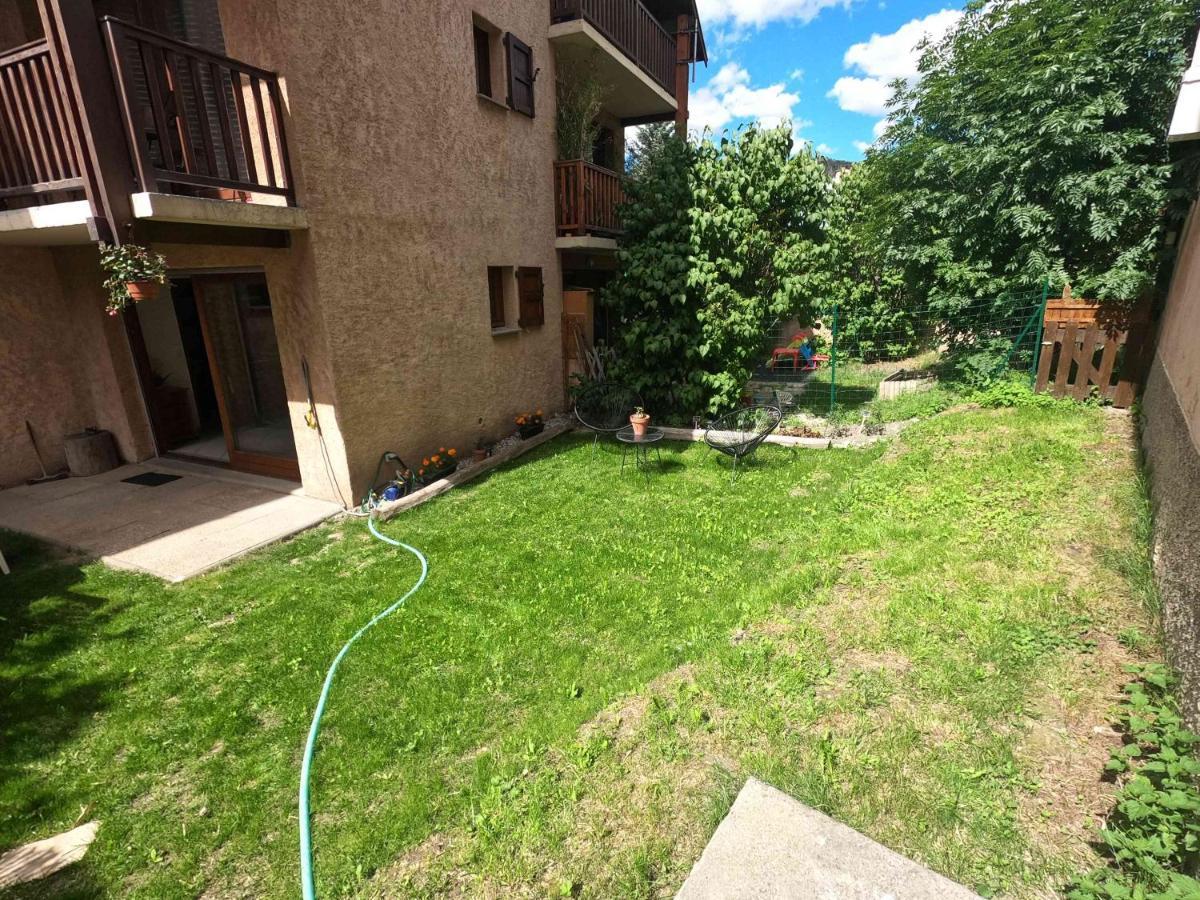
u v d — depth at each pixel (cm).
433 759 295
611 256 1099
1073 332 784
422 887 231
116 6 589
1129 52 725
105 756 303
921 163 891
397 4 616
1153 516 438
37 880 239
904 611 377
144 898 233
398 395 668
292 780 287
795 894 182
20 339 687
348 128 573
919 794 248
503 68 796
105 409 754
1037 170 780
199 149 575
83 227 480
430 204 686
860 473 654
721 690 321
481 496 658
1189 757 236
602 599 433
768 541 518
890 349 1442
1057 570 408
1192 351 429
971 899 179
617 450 824
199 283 671
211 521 587
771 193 884
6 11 611
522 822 254
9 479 685
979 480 573
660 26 1170
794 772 263
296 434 633
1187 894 180
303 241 551
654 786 265
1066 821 232
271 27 500
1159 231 745
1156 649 316
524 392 915
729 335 859
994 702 295
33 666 372
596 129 1028
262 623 416
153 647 391
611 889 226
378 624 409
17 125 429
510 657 369
